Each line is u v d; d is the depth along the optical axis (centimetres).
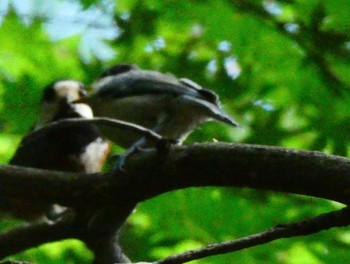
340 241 1170
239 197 1217
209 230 1191
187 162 643
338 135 1337
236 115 1375
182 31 1491
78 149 1023
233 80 1414
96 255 768
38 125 1045
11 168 698
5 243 793
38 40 1527
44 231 777
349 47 1380
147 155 662
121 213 746
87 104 932
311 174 596
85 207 704
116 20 1517
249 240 616
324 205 1218
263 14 1424
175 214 1192
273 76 1418
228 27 1435
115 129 898
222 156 629
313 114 1383
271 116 1366
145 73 935
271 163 610
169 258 615
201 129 1310
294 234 612
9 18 1527
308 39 1391
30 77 1346
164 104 883
